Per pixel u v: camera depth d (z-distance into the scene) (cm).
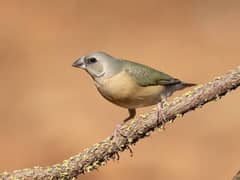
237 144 1515
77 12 2356
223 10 2312
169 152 1470
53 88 1822
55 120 1634
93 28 2258
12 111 1692
